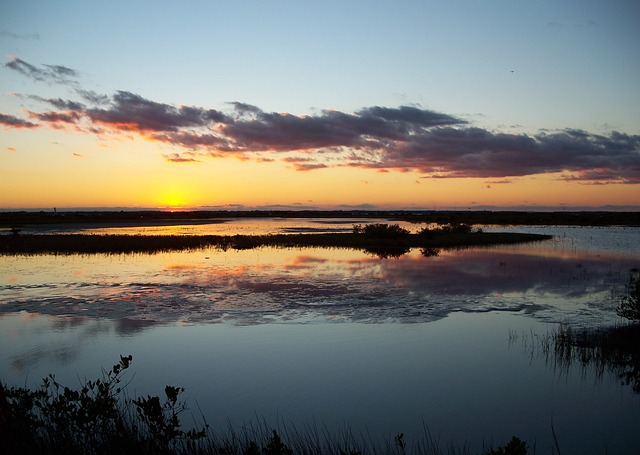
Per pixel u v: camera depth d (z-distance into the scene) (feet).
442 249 122.72
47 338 41.16
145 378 32.35
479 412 27.71
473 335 42.52
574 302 55.98
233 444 21.52
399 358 36.65
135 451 18.97
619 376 33.37
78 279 71.41
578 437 24.85
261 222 329.52
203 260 96.73
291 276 74.54
